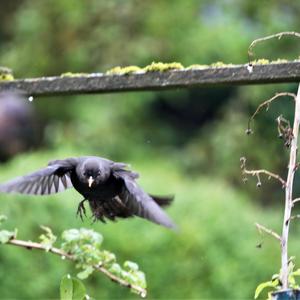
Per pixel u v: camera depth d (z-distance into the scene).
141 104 19.22
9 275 13.30
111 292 13.48
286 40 18.53
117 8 19.20
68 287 7.10
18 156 15.13
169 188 14.55
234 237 14.17
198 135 20.00
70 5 19.33
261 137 17.84
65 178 6.88
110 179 6.85
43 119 18.84
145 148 18.89
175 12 19.11
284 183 6.57
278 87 17.66
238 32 18.88
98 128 18.33
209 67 7.54
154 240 13.84
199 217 14.20
